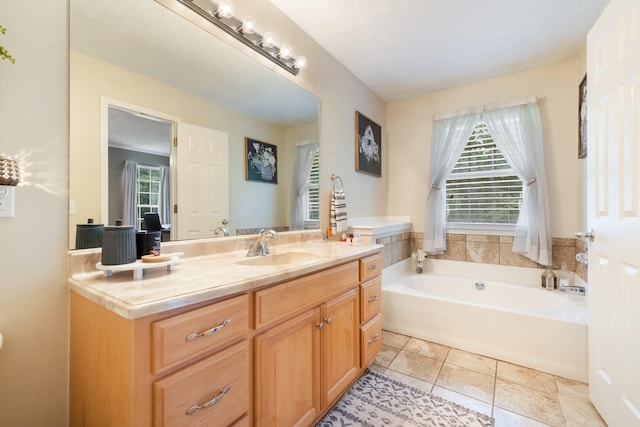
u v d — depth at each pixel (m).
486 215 3.00
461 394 1.70
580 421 1.47
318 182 2.35
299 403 1.29
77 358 1.03
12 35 0.96
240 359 1.02
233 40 1.68
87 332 0.97
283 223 2.05
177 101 1.44
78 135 1.11
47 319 1.03
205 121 1.57
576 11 1.93
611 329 1.36
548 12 1.94
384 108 3.44
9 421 0.96
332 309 1.52
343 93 2.64
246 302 1.05
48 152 1.03
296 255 1.75
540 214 2.61
